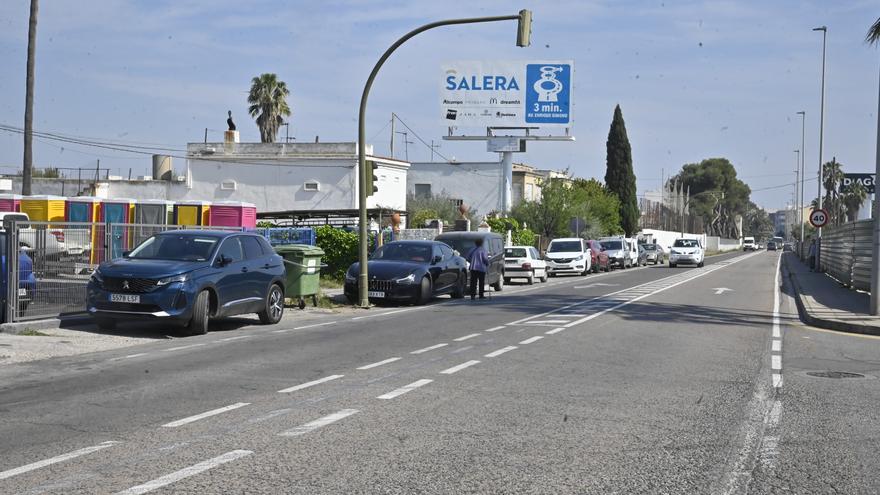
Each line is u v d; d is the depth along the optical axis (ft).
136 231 57.00
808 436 24.34
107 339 46.34
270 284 55.77
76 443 22.45
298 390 30.83
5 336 45.34
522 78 176.45
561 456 21.61
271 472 19.70
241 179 170.81
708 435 24.26
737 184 516.73
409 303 76.69
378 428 24.56
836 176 362.33
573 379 33.88
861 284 87.86
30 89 100.07
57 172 190.60
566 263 138.82
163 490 18.19
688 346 45.62
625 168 248.73
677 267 190.29
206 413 26.55
